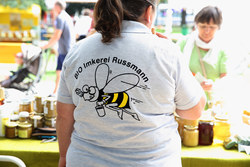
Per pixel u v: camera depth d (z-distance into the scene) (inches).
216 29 87.4
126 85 35.8
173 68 36.6
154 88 35.9
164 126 37.9
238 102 82.5
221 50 90.3
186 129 62.2
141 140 36.7
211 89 82.7
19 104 70.3
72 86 38.8
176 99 38.8
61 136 43.4
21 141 62.7
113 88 36.1
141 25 37.6
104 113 36.8
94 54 37.1
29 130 64.2
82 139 39.4
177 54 37.4
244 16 177.0
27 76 157.2
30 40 312.0
